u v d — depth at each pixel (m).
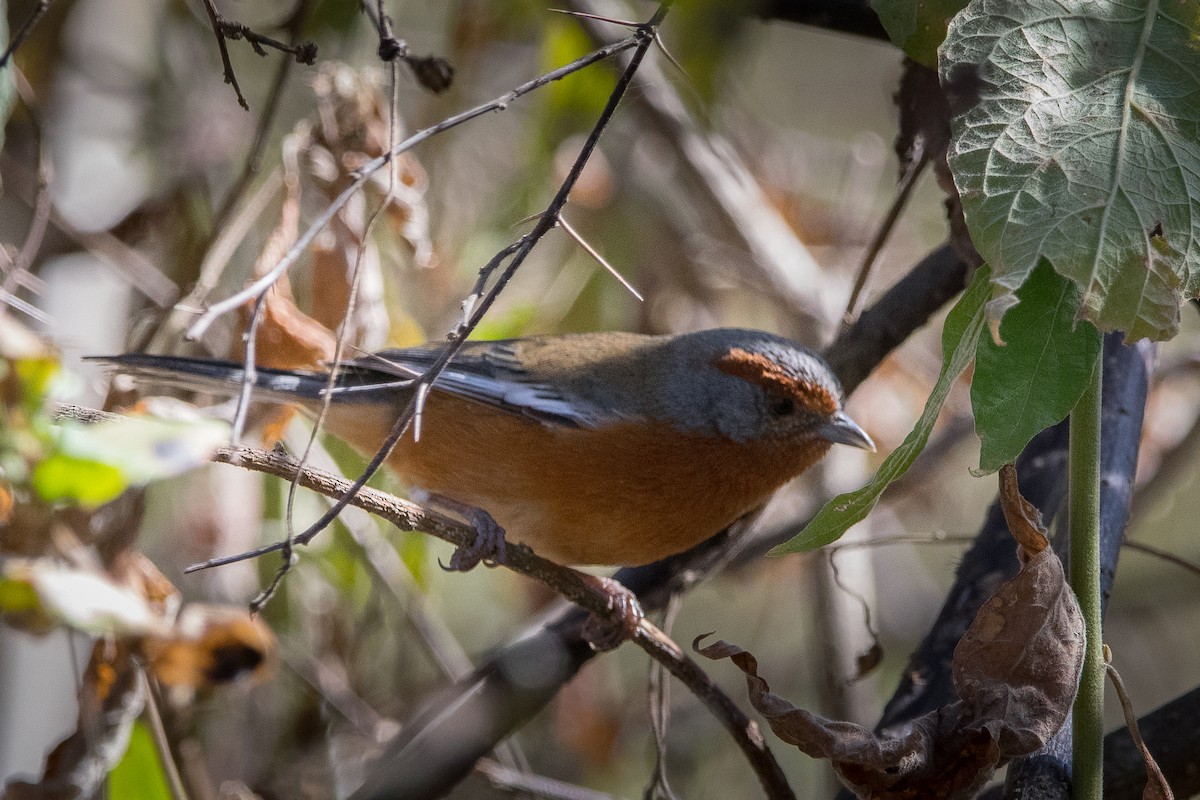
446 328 12.34
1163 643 15.72
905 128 8.72
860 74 18.05
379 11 7.29
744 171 13.88
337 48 11.16
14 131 10.92
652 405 10.11
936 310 9.71
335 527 11.15
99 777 7.98
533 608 13.70
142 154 11.70
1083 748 5.62
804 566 14.00
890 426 14.41
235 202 9.57
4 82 7.30
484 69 13.78
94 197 11.49
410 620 11.31
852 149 15.43
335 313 9.70
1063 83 5.47
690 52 11.96
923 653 7.79
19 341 5.07
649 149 14.28
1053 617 5.55
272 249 9.57
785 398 10.16
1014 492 5.64
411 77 12.91
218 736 11.45
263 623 8.77
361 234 9.84
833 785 12.30
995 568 7.91
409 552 11.45
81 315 10.73
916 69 8.53
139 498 8.47
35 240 8.84
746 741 8.02
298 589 11.47
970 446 15.46
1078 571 5.70
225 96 12.14
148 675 8.37
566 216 13.05
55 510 6.00
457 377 10.12
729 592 14.87
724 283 14.42
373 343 9.87
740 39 12.88
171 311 9.97
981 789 5.59
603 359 10.47
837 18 9.59
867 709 13.27
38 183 8.97
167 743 8.77
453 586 14.77
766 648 15.93
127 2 12.32
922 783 5.66
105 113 11.86
